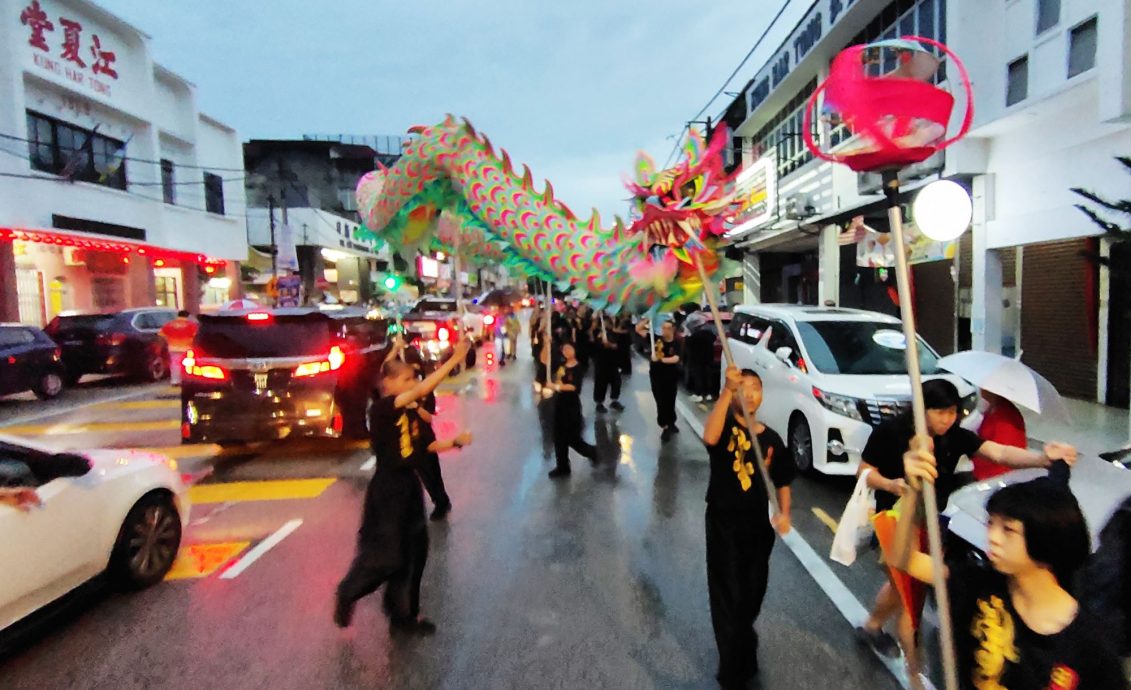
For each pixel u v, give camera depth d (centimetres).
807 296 2420
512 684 395
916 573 270
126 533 513
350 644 442
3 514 420
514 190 507
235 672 411
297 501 746
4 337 1436
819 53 1858
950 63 1275
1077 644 202
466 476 834
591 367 1969
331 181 4466
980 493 414
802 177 2070
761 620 467
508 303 2166
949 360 495
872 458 402
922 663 410
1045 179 1143
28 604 435
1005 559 212
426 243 642
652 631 454
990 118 1173
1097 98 1028
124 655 432
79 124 2117
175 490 561
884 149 258
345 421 979
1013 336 1282
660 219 409
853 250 1817
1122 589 321
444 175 573
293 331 905
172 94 2684
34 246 2017
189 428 877
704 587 519
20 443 459
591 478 819
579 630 456
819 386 778
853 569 546
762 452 398
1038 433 936
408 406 464
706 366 1345
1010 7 1152
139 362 1736
